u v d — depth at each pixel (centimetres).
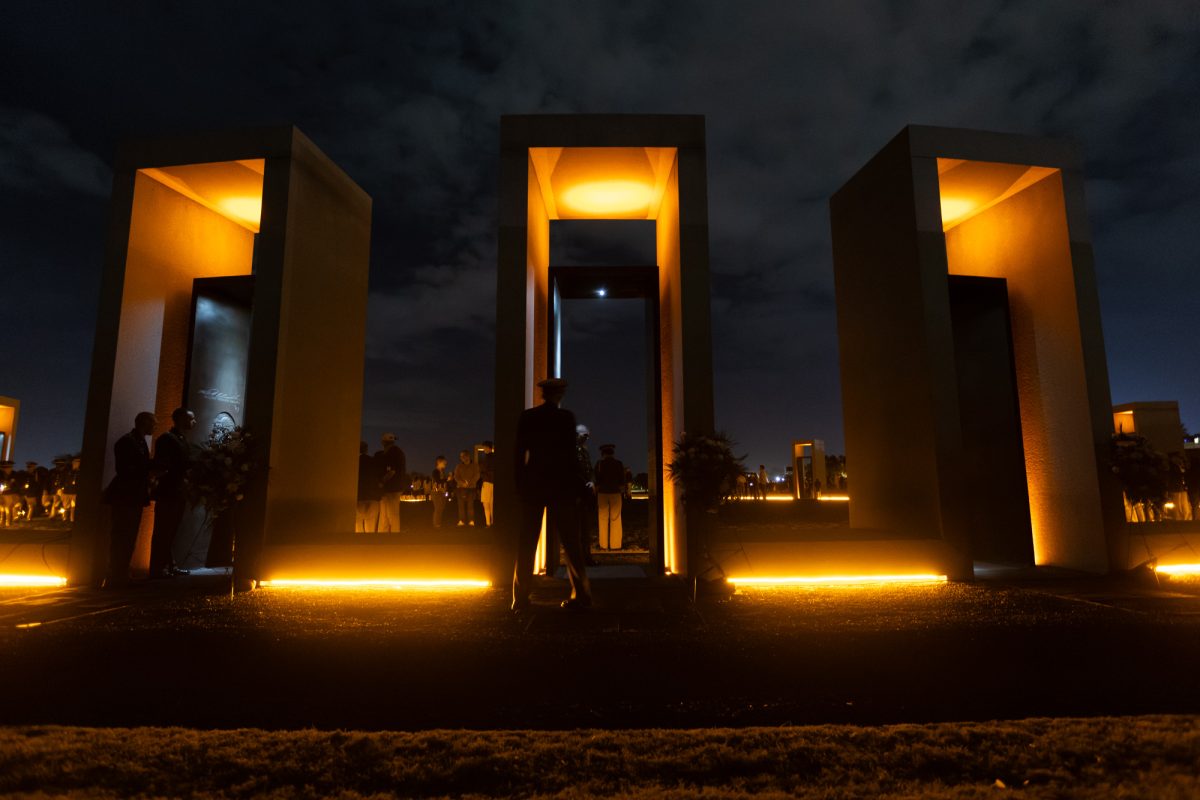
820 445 2197
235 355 895
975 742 255
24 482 1294
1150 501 734
